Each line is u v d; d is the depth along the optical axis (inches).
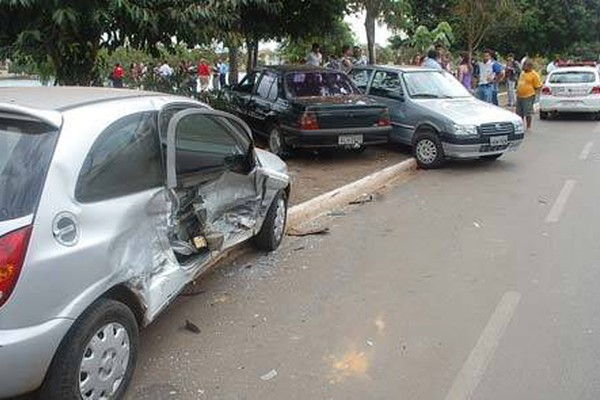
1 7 268.7
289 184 271.6
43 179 134.7
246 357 176.9
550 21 1392.7
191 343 184.9
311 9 581.9
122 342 151.1
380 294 221.1
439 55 774.5
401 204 352.8
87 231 140.6
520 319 199.6
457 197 367.9
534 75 659.4
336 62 703.7
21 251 126.5
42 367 131.2
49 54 291.4
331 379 165.3
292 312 206.5
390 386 161.6
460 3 928.3
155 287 164.6
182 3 296.0
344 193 360.8
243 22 554.9
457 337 187.9
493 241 281.3
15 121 141.7
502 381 163.5
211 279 233.9
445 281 233.1
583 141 589.3
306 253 264.8
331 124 427.5
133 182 161.2
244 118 489.7
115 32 296.0
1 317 125.1
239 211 231.8
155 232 168.2
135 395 156.8
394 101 475.8
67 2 261.9
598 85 756.6
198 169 204.2
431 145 450.3
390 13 708.0
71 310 134.6
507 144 448.8
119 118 160.9
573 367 170.1
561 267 246.4
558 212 330.0
